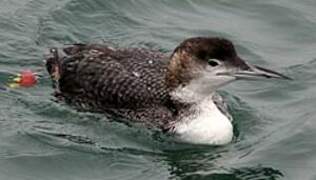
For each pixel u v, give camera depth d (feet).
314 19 64.64
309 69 58.85
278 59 60.39
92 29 62.03
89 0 63.57
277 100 55.77
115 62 53.72
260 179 47.93
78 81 54.34
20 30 60.85
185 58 50.57
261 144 51.19
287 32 63.52
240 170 48.85
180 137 51.39
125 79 52.85
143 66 53.31
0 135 51.31
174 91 51.49
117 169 49.06
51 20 61.82
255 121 53.47
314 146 50.47
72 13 62.64
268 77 49.75
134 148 51.06
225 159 50.06
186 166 49.57
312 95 55.98
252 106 55.11
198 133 51.11
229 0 66.39
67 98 54.60
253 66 50.26
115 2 64.23
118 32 62.18
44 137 51.39
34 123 52.75
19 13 62.34
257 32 63.31
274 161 49.47
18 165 48.85
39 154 49.83
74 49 56.08
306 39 62.80
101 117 53.31
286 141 51.08
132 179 48.26
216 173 48.78
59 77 55.42
